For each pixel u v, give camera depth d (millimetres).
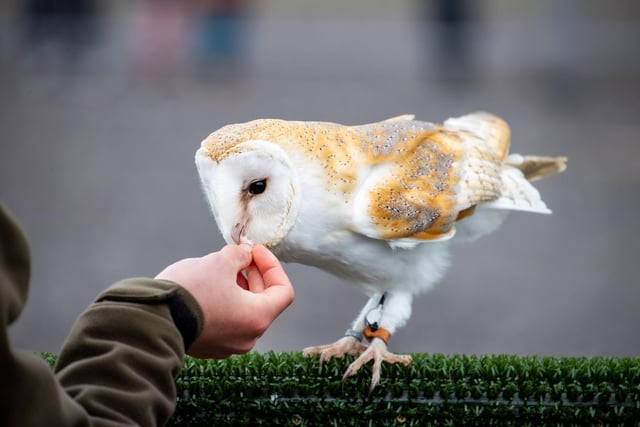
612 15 19281
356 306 7520
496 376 2381
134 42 17078
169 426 2385
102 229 9711
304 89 16188
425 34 18016
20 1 18016
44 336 6887
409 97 15602
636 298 7777
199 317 1657
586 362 2451
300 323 7062
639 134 13461
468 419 2369
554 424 2354
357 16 20781
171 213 10289
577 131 13695
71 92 16188
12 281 1281
